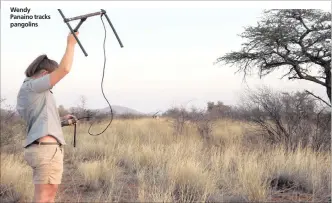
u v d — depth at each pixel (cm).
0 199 622
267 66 1669
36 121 356
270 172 731
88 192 669
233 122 1705
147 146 1037
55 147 358
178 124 1570
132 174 812
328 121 1051
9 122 1056
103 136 1446
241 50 1703
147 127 1723
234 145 1048
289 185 672
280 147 973
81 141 1289
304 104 1105
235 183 658
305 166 743
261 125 1177
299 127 1073
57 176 362
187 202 570
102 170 750
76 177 789
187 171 675
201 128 1542
